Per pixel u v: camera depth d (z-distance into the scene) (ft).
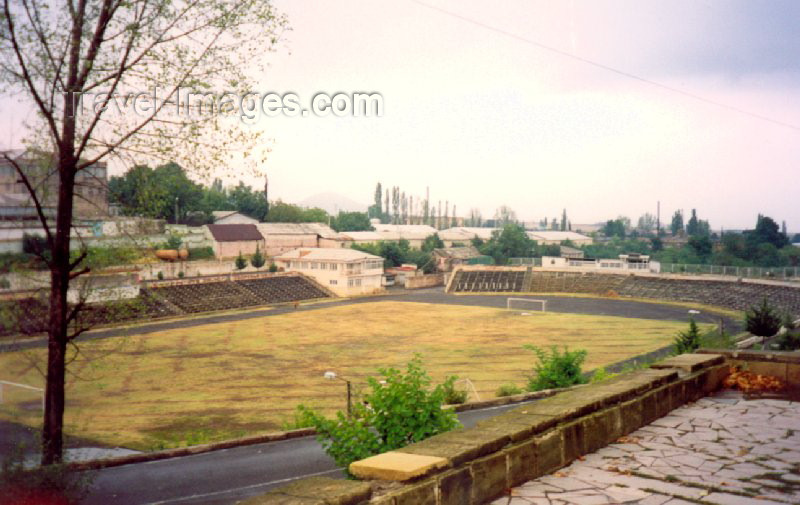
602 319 304.50
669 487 20.07
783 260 423.23
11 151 48.19
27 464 37.81
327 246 459.32
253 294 342.44
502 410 80.23
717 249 492.54
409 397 29.86
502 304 359.46
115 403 137.49
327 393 154.51
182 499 41.86
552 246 537.65
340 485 16.01
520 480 20.53
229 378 171.63
